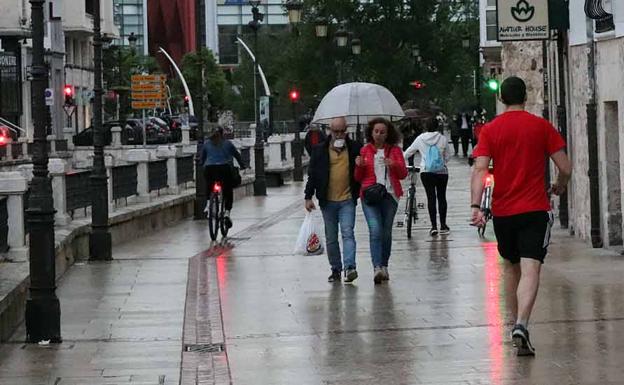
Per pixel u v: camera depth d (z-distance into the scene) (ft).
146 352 57.36
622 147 84.89
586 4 88.22
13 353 57.72
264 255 98.37
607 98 88.07
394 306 68.13
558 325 59.16
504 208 52.37
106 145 327.88
